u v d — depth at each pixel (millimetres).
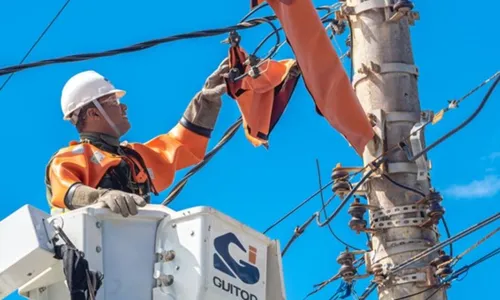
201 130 9352
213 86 9492
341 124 10695
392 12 11734
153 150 9062
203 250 6852
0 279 6988
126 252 6996
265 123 9781
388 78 11578
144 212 7055
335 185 11367
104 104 8617
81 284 6707
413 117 11445
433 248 10773
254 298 7133
